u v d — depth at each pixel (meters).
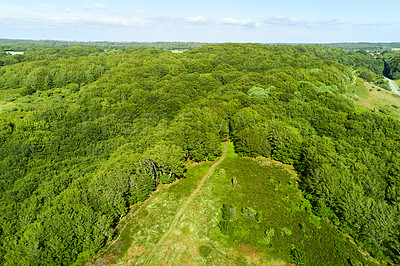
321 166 63.94
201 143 81.12
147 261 48.22
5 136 89.19
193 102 126.38
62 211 53.31
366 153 71.06
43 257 44.81
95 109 121.19
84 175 79.50
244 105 111.62
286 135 80.06
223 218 56.66
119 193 58.44
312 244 50.47
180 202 63.00
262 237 52.16
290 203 61.12
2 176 78.44
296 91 122.19
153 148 74.00
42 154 91.06
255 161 80.81
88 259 48.44
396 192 55.66
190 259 48.50
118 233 54.84
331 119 96.94
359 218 50.66
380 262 46.31
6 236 54.25
